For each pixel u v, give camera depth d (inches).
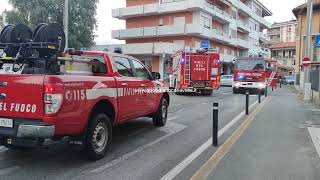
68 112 246.4
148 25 2222.0
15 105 242.5
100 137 284.7
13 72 274.2
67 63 282.7
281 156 300.2
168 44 1852.9
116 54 332.2
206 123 468.8
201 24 2059.5
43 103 235.9
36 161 274.2
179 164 271.7
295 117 545.3
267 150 320.5
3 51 288.7
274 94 1157.1
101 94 283.3
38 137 237.9
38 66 275.3
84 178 236.1
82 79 261.9
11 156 287.3
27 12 1692.9
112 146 326.6
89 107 267.4
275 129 431.5
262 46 3496.6
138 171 253.1
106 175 243.1
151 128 419.5
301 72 1346.0
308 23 1023.6
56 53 280.1
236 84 1135.6
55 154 295.1
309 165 274.7
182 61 998.4
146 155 297.1
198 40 2106.3
